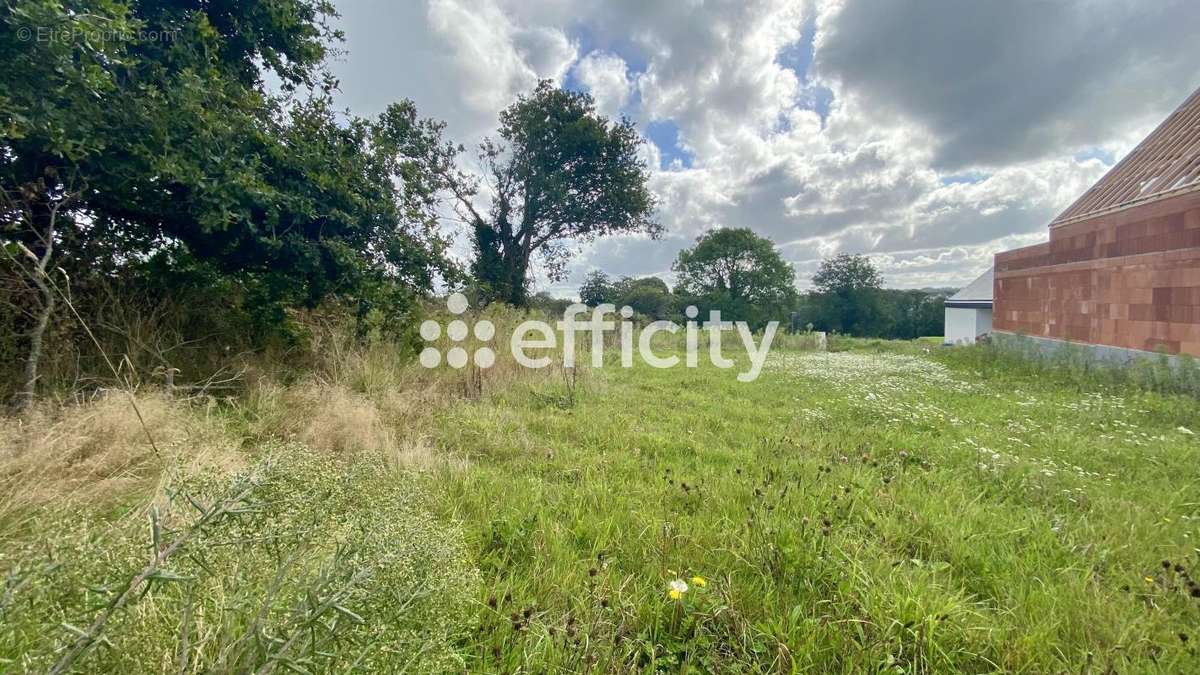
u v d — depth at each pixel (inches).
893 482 108.4
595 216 631.2
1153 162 272.4
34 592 30.3
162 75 137.9
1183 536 83.1
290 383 164.2
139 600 29.2
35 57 103.5
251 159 158.2
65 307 129.0
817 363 397.4
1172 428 160.4
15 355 120.4
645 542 79.5
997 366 329.4
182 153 132.4
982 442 144.6
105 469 85.4
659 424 168.6
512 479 108.7
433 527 60.6
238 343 174.6
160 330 155.1
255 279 182.9
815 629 57.8
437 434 140.6
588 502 97.0
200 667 32.3
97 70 112.7
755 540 77.3
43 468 79.7
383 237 203.5
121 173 126.7
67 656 26.4
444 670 45.4
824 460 126.7
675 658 55.1
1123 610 62.1
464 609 54.1
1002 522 89.7
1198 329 217.3
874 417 182.5
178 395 134.8
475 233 599.2
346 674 32.9
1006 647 56.5
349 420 127.0
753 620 61.6
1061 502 101.6
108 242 150.0
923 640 55.8
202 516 35.7
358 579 35.2
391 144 224.5
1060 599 64.6
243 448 114.1
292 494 47.7
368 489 64.0
